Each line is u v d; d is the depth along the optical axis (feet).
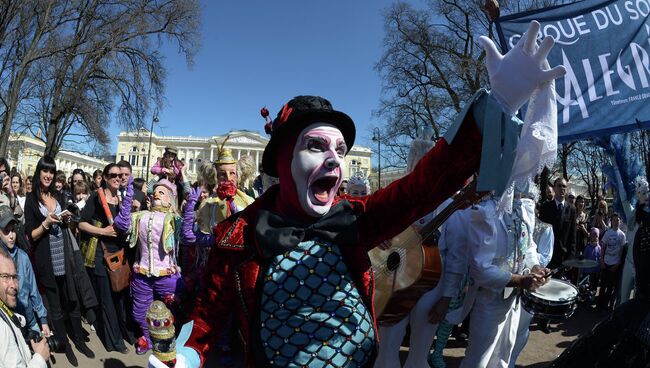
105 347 13.75
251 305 4.13
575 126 9.98
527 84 3.41
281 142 4.33
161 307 3.98
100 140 56.08
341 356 4.02
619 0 10.19
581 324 17.71
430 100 63.05
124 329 14.49
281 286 4.07
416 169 4.16
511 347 9.73
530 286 8.33
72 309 13.28
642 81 9.82
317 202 4.07
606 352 5.18
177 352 4.09
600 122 9.80
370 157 179.52
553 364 5.68
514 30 10.21
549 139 3.38
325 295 4.08
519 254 9.15
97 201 14.03
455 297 9.73
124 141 203.72
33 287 10.68
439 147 3.90
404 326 9.08
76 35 50.08
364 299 4.31
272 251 4.05
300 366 3.98
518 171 3.42
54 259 12.79
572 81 10.09
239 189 13.25
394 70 64.64
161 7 51.93
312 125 4.17
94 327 15.17
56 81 51.16
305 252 4.14
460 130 3.71
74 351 13.39
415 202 4.19
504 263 8.95
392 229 4.46
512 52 3.50
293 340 4.01
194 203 12.83
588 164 67.05
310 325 4.02
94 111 53.88
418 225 10.02
